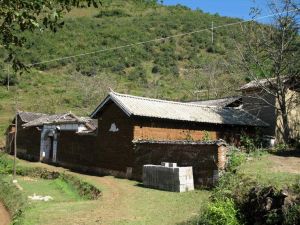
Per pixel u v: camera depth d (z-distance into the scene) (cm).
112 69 7569
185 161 1953
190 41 9025
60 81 6994
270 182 1259
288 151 2091
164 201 1625
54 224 1316
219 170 1758
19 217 1462
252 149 2270
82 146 2873
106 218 1385
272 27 2655
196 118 2498
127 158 2359
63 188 2261
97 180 2242
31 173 2956
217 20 10400
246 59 2911
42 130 3556
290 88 2750
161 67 7788
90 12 11344
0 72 6631
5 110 5731
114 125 2503
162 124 2428
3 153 4125
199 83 5659
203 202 1473
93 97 6062
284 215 1094
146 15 11256
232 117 2720
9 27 698
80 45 8438
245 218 1200
